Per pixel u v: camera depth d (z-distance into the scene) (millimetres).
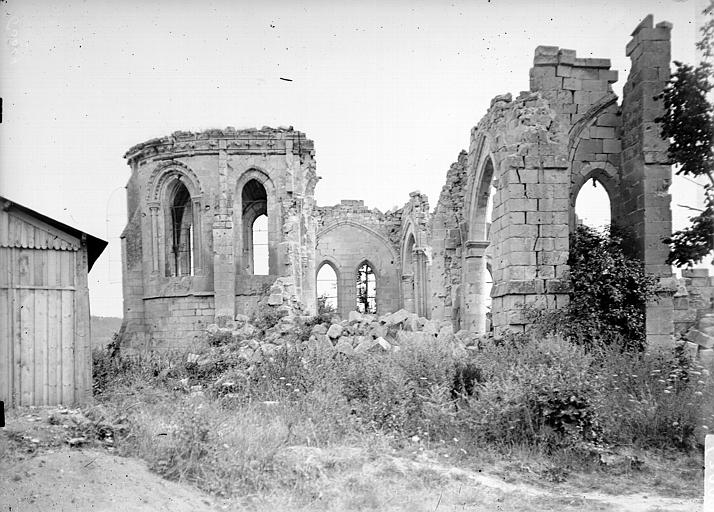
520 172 17516
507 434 11305
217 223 28688
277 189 29703
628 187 19750
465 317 24312
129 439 10086
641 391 12242
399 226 43531
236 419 11242
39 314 12211
